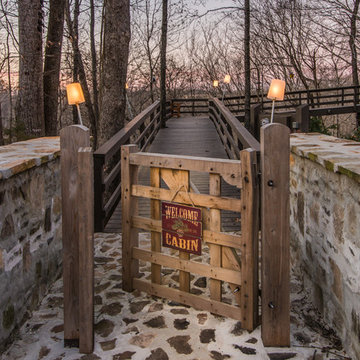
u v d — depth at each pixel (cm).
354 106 1461
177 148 946
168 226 302
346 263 239
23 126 655
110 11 665
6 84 863
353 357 232
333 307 264
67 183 246
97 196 475
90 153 236
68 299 252
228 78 1284
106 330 274
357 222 221
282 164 242
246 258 265
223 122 930
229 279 278
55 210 360
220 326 277
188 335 266
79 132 241
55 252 358
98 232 480
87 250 241
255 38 2016
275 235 245
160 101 1277
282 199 244
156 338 263
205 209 285
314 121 1016
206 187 623
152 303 312
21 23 727
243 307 271
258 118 927
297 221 353
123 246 328
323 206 280
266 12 1728
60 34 843
